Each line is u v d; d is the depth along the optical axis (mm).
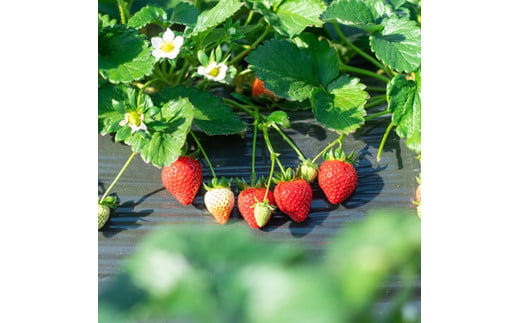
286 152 1742
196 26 1703
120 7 1977
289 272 439
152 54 1606
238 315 453
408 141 1616
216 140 1768
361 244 427
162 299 511
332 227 1559
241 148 1748
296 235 1542
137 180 1674
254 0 1867
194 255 511
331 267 423
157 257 531
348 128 1646
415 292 1207
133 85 1896
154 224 1573
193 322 490
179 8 1885
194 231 536
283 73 1759
